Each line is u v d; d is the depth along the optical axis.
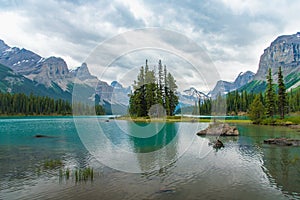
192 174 11.12
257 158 15.02
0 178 10.79
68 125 41.44
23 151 17.30
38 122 50.03
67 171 11.37
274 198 8.81
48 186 9.70
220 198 8.74
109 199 8.40
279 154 16.38
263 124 45.25
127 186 9.59
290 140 21.02
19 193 9.08
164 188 9.47
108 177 10.50
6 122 51.62
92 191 9.16
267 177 11.11
